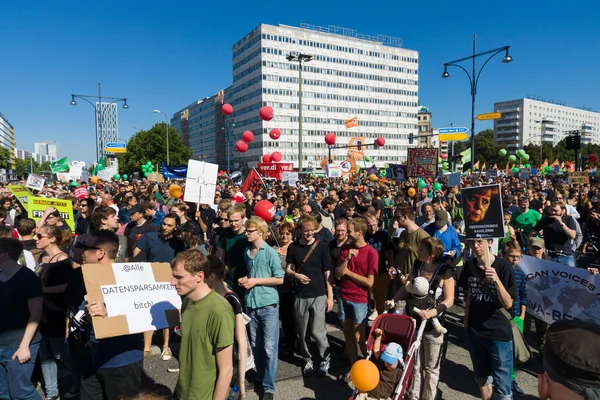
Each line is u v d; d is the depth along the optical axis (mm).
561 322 1375
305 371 4773
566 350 1251
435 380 3865
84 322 3203
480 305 3674
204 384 2703
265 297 4273
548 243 7016
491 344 3596
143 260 5480
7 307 3441
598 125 196625
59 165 30000
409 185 18000
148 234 5562
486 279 3639
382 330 3818
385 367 3594
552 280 5094
